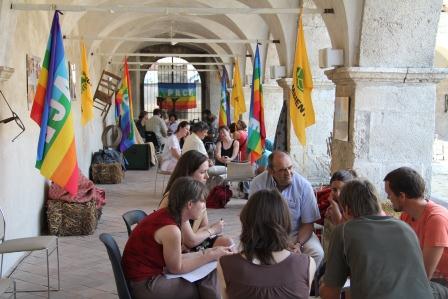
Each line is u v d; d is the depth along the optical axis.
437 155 14.59
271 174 4.30
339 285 2.67
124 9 5.70
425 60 5.79
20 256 5.67
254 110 8.02
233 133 9.72
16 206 5.55
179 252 3.33
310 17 8.31
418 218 3.26
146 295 3.33
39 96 5.01
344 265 2.65
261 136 7.94
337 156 6.35
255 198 2.54
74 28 9.88
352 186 2.77
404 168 3.33
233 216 7.94
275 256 2.48
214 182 8.62
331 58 5.95
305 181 4.35
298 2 8.33
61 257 5.75
